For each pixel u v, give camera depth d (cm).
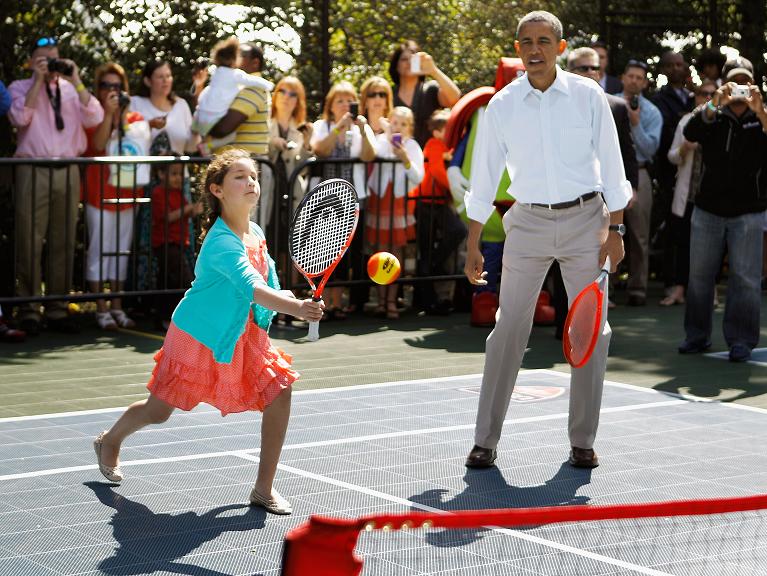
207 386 558
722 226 991
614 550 506
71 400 813
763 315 1241
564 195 632
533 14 625
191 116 1165
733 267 986
